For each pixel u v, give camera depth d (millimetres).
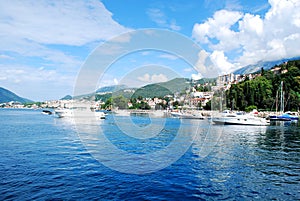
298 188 9930
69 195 8633
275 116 58062
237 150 18125
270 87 83250
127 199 8469
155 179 10633
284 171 12367
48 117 63688
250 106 78500
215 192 9352
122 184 9891
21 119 54688
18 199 8188
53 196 8500
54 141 20781
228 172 12023
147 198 8602
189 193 9180
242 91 83250
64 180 10195
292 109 73625
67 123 42500
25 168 11891
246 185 10203
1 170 11516
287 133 31000
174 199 8602
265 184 10352
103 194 8812
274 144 21516
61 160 13578
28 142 20312
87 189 9242
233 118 42781
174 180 10602
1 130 30578
